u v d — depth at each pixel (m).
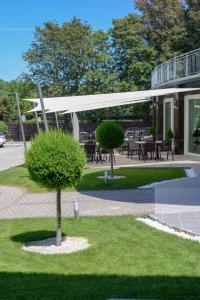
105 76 49.78
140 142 23.91
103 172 18.41
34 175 8.02
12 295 5.80
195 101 24.50
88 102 16.83
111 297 5.67
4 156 31.42
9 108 60.38
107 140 16.58
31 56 54.91
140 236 8.68
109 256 7.42
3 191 15.37
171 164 20.55
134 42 48.47
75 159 7.99
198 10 46.53
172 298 5.59
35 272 6.72
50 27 54.31
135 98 17.59
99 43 54.25
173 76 23.95
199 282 6.13
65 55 54.22
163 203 12.03
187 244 8.04
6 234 9.19
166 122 29.69
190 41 46.16
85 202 12.72
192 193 13.39
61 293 5.84
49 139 7.98
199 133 24.16
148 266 6.86
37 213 11.52
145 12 48.78
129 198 13.00
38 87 15.58
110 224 9.83
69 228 9.51
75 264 7.06
